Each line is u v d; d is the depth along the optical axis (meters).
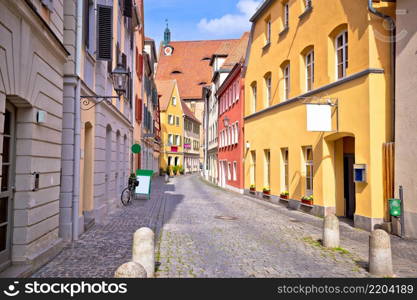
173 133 60.81
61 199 9.02
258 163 21.08
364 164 10.96
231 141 29.11
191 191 26.97
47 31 6.73
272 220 13.08
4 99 5.34
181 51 79.44
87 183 11.39
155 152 49.69
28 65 6.12
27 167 6.33
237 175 26.53
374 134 10.76
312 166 14.73
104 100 12.45
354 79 11.57
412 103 9.57
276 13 18.30
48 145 7.27
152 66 35.94
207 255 7.84
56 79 7.68
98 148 11.88
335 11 12.79
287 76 17.53
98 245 8.59
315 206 14.12
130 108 20.19
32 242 6.50
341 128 12.28
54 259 7.25
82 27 9.57
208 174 44.78
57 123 7.78
